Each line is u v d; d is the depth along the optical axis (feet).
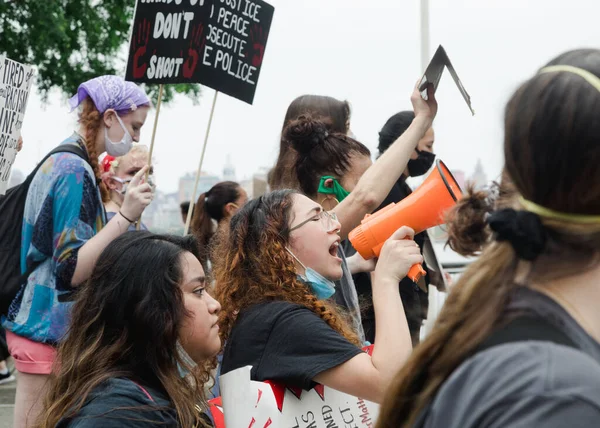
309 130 11.62
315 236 9.01
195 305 7.84
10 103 13.94
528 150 3.87
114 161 16.15
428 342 4.20
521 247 3.89
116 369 7.44
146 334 7.54
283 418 8.05
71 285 11.36
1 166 13.87
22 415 11.48
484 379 3.73
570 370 3.55
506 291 3.99
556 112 3.79
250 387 8.05
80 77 44.39
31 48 41.55
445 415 3.86
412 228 9.18
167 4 12.52
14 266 11.55
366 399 8.04
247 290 8.82
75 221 11.44
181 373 7.82
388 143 14.94
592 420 3.41
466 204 4.70
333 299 10.18
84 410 7.07
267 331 8.32
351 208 10.22
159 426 7.14
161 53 12.48
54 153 11.71
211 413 8.73
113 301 7.61
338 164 11.52
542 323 3.80
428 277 13.93
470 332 3.98
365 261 10.86
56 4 40.91
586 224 3.82
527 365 3.64
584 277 3.88
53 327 11.39
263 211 9.07
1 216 11.76
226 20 13.00
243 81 13.37
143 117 12.60
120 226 11.49
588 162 3.74
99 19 44.62
